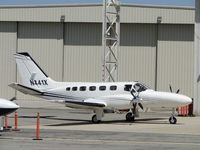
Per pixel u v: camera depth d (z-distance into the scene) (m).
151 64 50.47
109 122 30.58
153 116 36.94
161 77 50.41
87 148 17.31
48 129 25.09
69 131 24.03
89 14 50.56
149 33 50.50
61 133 22.84
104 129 25.61
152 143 19.19
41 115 36.88
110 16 44.12
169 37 50.22
